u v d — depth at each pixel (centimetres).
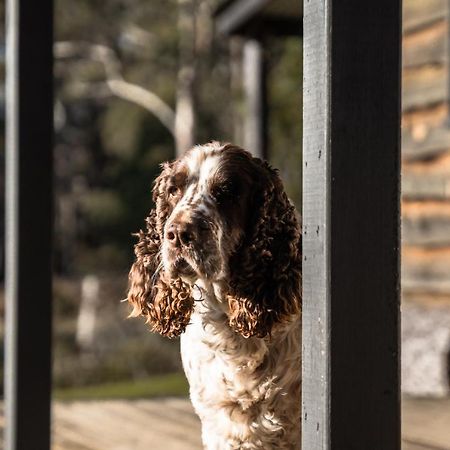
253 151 965
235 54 2402
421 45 917
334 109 250
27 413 421
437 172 902
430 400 733
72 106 3125
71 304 2158
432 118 906
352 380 248
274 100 1667
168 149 2797
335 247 249
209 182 365
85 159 3077
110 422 655
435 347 905
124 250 2797
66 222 2917
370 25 252
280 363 362
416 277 930
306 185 262
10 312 427
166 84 2655
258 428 367
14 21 430
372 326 250
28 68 429
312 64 259
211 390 372
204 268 349
